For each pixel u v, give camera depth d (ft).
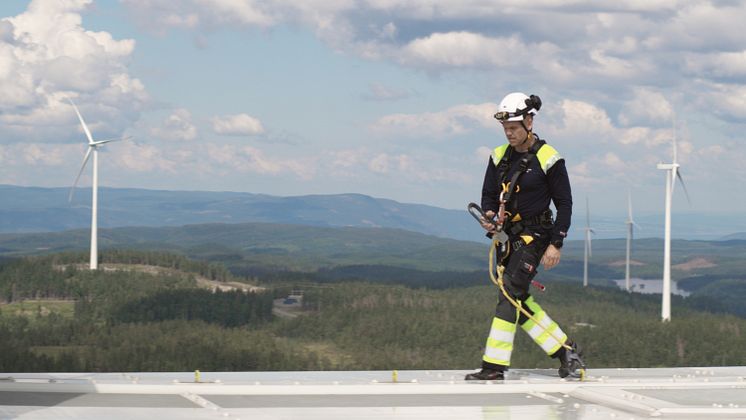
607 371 26.84
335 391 20.97
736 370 27.55
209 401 19.30
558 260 26.55
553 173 26.48
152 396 19.76
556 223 26.53
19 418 16.15
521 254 26.35
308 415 17.47
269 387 20.79
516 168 26.81
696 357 549.95
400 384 21.61
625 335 568.00
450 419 17.38
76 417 16.33
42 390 20.12
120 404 18.38
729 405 18.94
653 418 17.90
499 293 26.25
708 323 579.07
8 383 20.22
